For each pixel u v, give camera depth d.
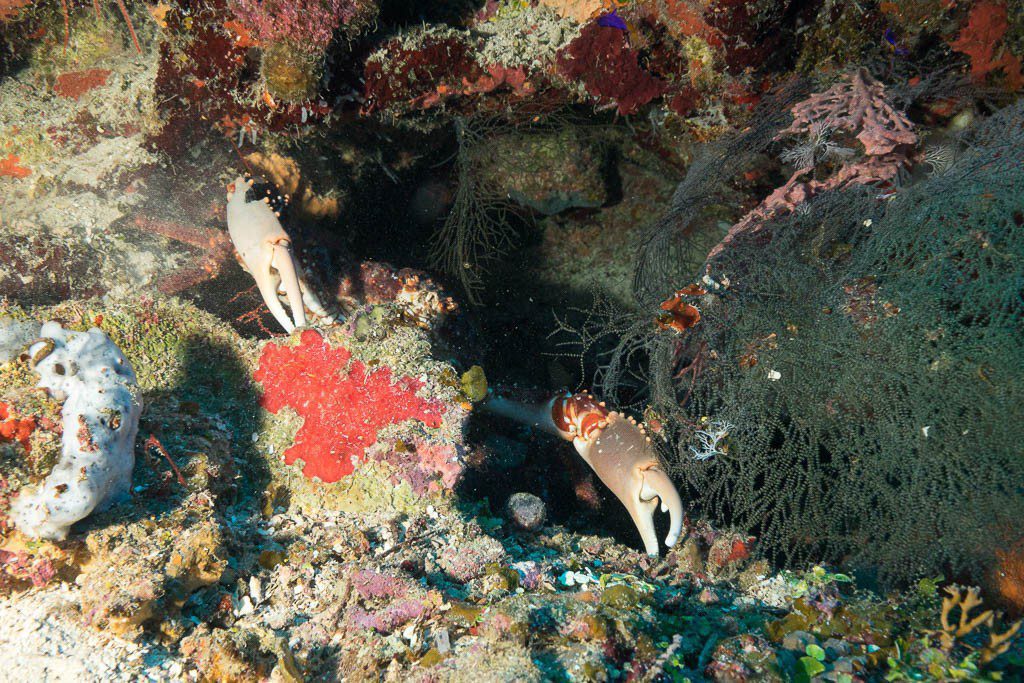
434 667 0.42
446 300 0.68
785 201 0.61
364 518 0.53
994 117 0.62
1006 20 0.60
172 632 0.42
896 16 0.62
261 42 0.59
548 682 0.40
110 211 0.69
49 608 0.42
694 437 0.57
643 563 0.58
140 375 0.56
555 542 0.59
